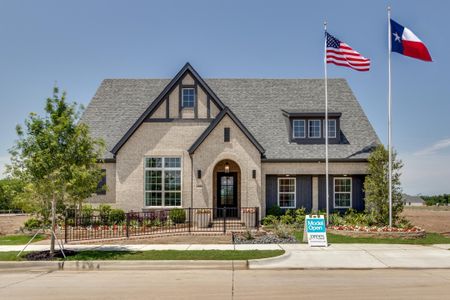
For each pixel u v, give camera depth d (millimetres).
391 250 17109
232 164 26359
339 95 30219
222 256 15227
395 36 22156
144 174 25828
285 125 28094
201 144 24969
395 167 22984
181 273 13281
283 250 16531
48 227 17609
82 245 18438
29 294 10578
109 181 26562
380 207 22906
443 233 23047
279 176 26672
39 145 15562
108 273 13453
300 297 9984
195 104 26062
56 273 13609
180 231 21688
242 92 30203
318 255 16000
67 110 16141
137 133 26016
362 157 26109
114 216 24000
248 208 23828
